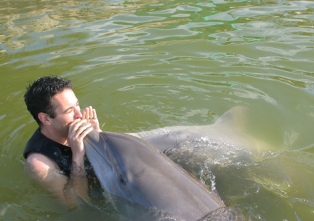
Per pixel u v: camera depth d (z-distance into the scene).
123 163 1.58
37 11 4.07
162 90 2.61
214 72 2.81
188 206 1.43
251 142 2.11
